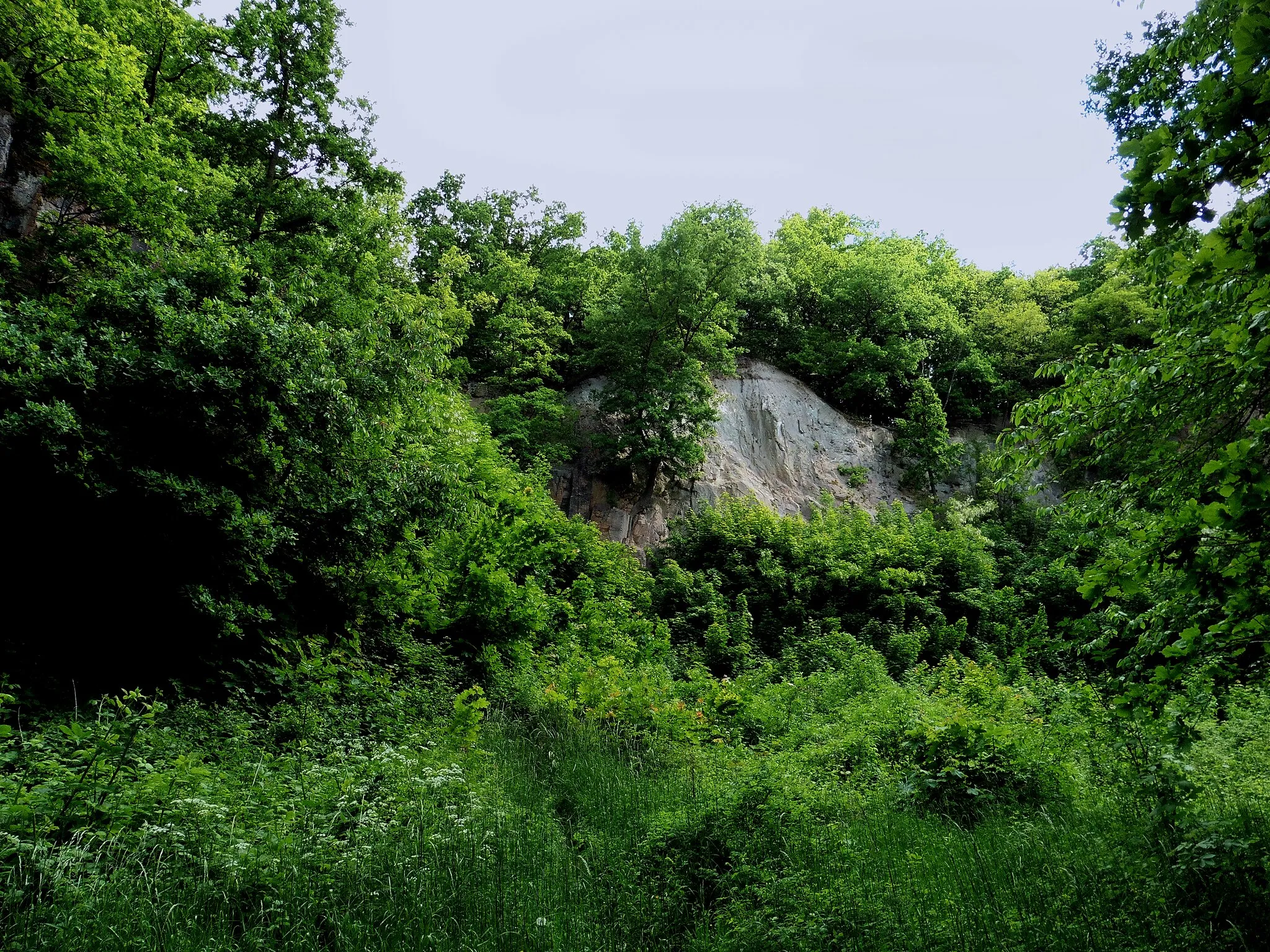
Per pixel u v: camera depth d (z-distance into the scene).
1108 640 5.23
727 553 27.27
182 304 9.52
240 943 4.27
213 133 18.30
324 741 8.23
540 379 33.59
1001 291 47.31
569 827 7.37
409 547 12.44
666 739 10.87
